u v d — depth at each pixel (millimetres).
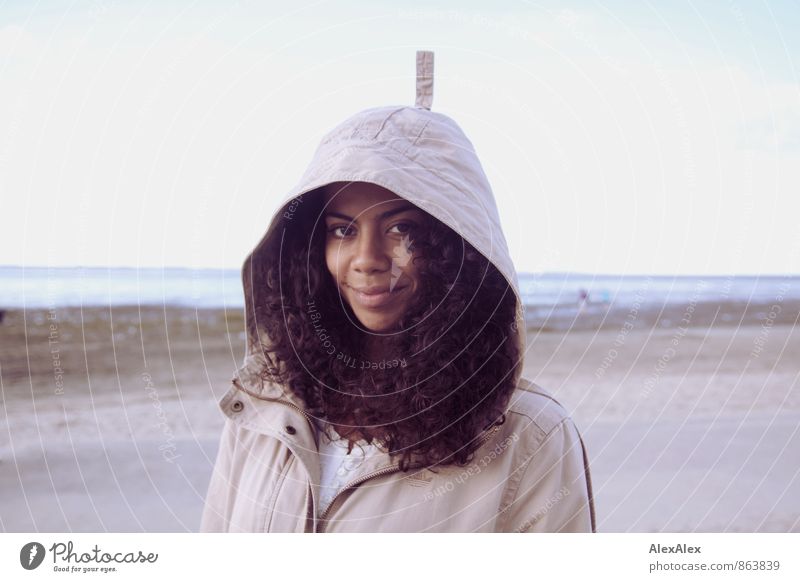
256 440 1236
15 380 8039
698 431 6473
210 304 12523
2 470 4992
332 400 1126
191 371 8938
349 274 1057
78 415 6715
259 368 1185
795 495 4652
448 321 1021
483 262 1050
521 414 1112
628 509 4438
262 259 1177
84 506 4359
